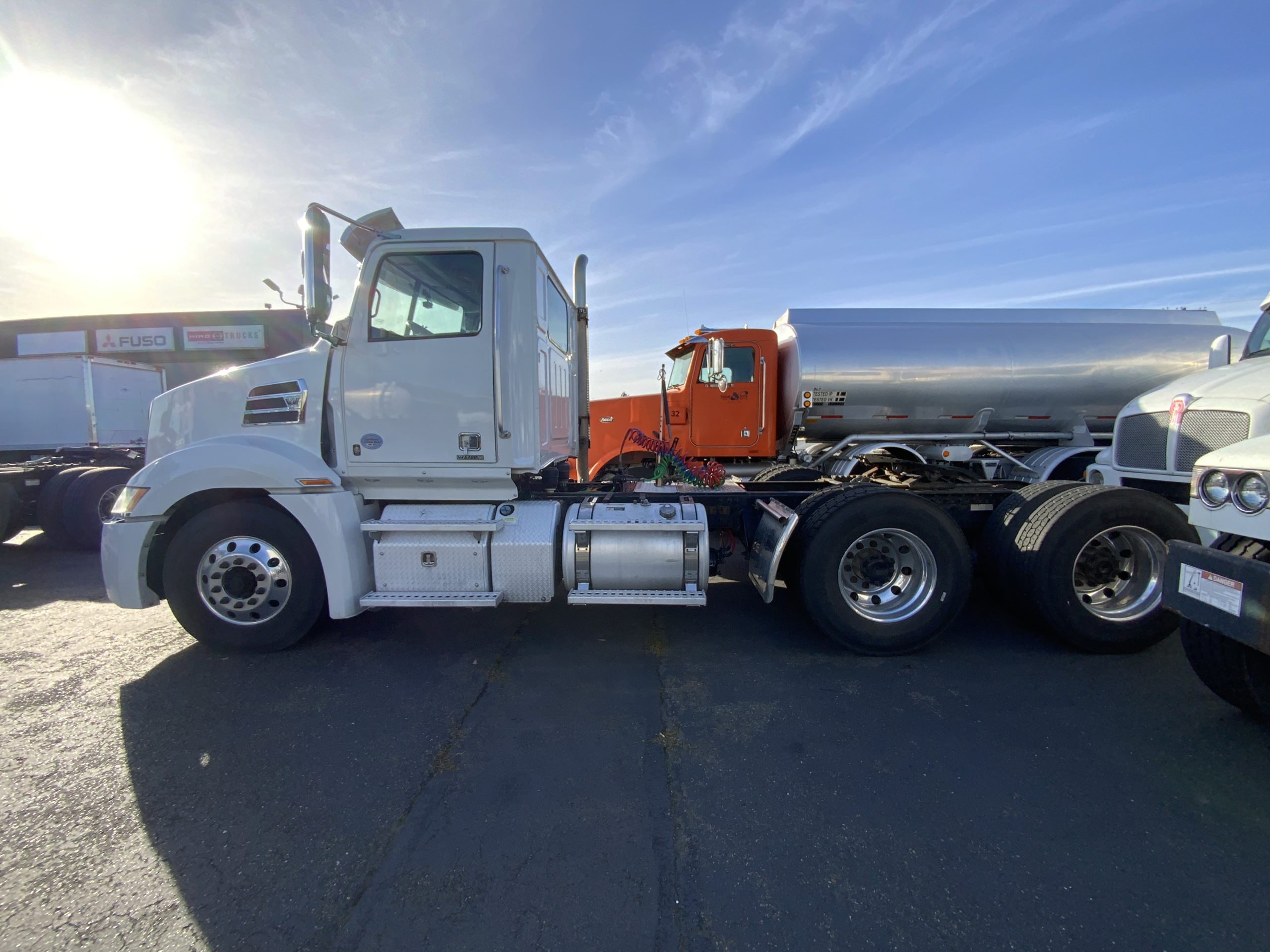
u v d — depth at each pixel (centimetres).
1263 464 236
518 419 371
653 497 417
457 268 369
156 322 1569
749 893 186
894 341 708
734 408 759
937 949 166
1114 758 259
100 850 207
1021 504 390
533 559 368
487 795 237
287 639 373
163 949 168
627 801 232
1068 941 168
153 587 380
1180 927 172
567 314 493
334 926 175
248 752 268
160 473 360
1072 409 718
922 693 322
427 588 373
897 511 361
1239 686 270
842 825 217
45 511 718
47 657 378
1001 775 247
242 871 197
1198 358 712
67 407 958
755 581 394
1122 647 365
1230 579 234
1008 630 416
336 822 221
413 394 371
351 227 367
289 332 1600
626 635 412
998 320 738
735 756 262
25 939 171
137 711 307
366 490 385
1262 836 210
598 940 170
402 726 290
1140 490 362
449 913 180
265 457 357
